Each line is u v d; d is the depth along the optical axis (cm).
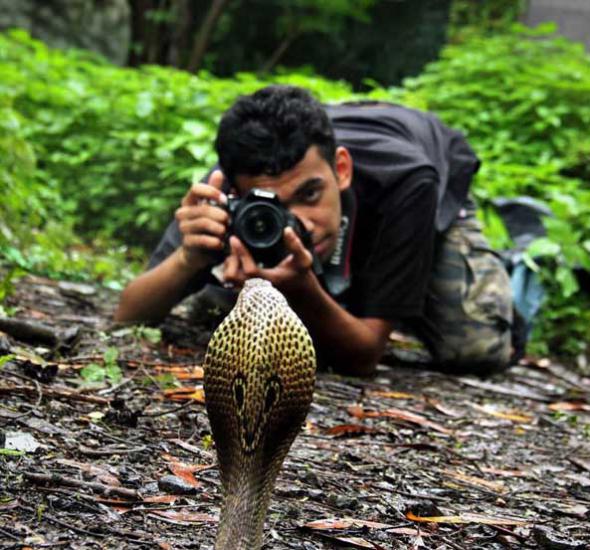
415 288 402
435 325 452
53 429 264
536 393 440
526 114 825
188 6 1262
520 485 286
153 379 333
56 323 405
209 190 374
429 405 377
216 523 216
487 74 869
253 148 361
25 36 898
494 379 465
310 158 365
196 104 767
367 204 402
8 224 527
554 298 630
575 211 622
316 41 1420
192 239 376
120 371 332
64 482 225
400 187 400
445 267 453
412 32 1378
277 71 1367
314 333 385
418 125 450
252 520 169
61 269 536
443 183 439
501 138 792
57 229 587
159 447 266
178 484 234
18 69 862
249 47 1431
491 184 652
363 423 333
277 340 167
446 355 452
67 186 769
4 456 238
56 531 200
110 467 243
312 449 292
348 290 411
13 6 1195
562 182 707
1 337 326
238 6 1411
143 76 898
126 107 780
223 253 384
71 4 1224
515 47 920
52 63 888
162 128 768
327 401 356
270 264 361
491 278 458
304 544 211
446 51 922
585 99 819
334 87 806
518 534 233
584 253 564
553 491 283
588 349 627
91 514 212
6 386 292
